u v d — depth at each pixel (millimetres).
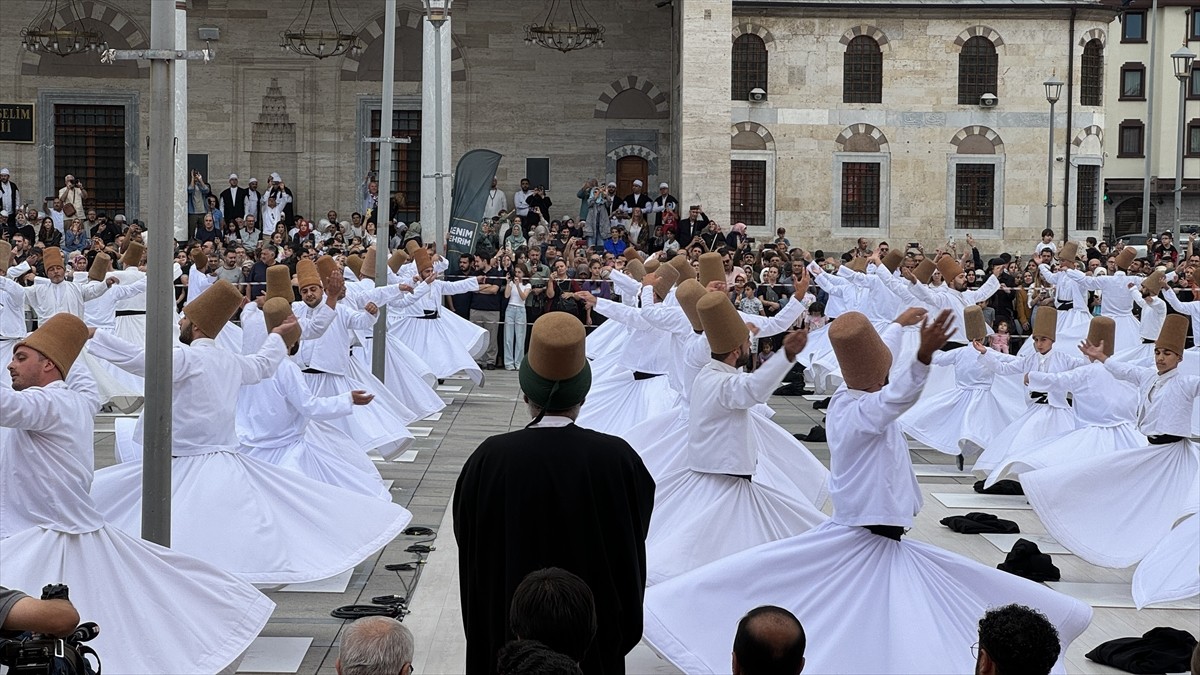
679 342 14516
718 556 9477
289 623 9977
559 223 38500
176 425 9859
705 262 15289
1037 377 13758
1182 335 11852
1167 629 9773
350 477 12086
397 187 45656
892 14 46219
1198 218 71062
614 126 45500
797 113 46281
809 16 46000
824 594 7973
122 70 44656
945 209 46844
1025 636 5227
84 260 23828
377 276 18906
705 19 38000
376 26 45188
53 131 44438
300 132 45062
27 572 7590
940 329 7535
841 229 46625
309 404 11453
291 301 12992
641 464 6660
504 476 6496
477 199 29188
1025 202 47031
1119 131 71062
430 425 20312
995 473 13695
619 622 6488
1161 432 11883
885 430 8055
